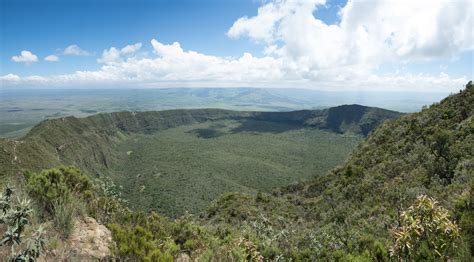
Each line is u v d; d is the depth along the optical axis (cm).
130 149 18012
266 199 4209
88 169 11344
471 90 3628
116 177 12544
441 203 1063
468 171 1719
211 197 9731
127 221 731
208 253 618
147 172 13238
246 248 652
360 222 1734
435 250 464
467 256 514
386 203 2003
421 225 468
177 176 12375
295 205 3850
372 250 671
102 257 490
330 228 1747
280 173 13262
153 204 8569
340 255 753
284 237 1150
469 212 656
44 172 743
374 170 3325
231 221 3117
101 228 602
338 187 3469
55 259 424
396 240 498
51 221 524
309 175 13012
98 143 13988
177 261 611
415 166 2683
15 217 343
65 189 651
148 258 492
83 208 651
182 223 870
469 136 2311
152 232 722
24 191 565
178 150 18200
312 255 884
